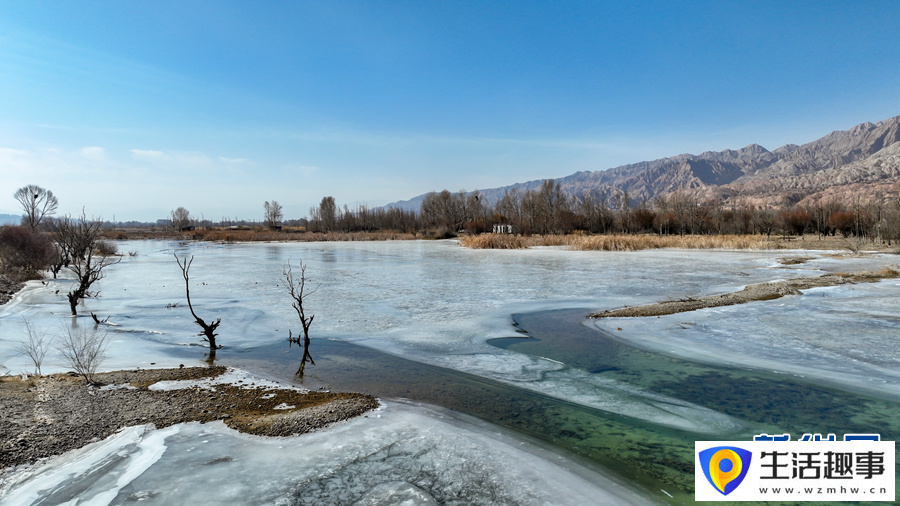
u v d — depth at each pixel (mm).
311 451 4969
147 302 14414
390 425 5664
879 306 13016
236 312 12773
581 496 4207
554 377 7551
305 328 8008
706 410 6203
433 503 4035
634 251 36562
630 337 10023
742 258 29500
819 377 7445
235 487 4230
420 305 13742
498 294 15656
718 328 10711
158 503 3936
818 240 48031
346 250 41906
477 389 7012
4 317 12195
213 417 5781
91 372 7406
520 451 5066
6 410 5609
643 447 5191
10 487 4090
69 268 25609
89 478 4293
